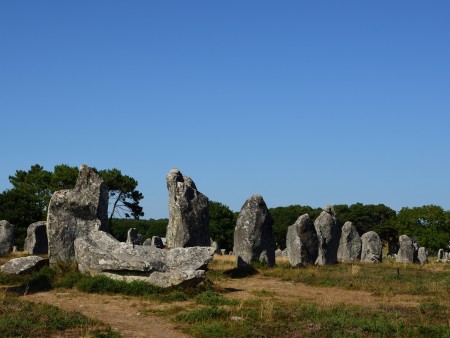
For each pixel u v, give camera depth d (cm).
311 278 2822
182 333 1478
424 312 1748
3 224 4400
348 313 1689
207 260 2320
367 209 10288
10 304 1711
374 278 2859
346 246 5047
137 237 5044
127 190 7181
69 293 2056
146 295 2006
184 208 3338
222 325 1512
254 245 3375
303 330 1452
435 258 7594
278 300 2080
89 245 2323
